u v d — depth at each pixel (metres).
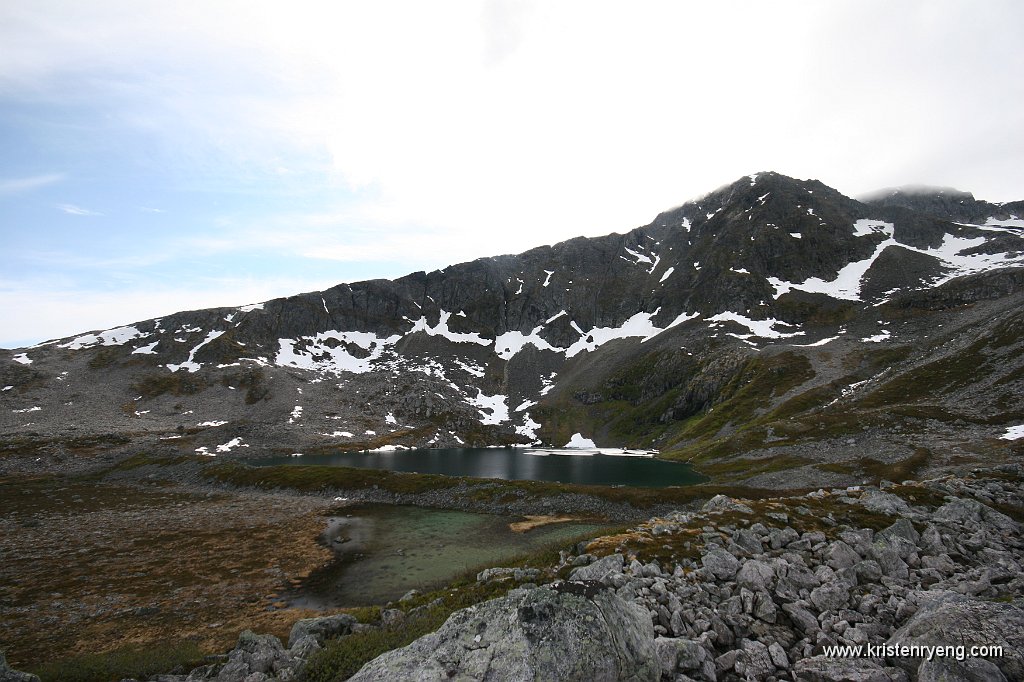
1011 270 183.88
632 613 13.72
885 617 18.00
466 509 73.12
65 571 43.88
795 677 15.04
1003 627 13.35
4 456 122.56
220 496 84.62
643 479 99.81
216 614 33.66
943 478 39.62
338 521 65.06
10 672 15.54
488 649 12.16
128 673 20.81
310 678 17.83
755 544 24.72
